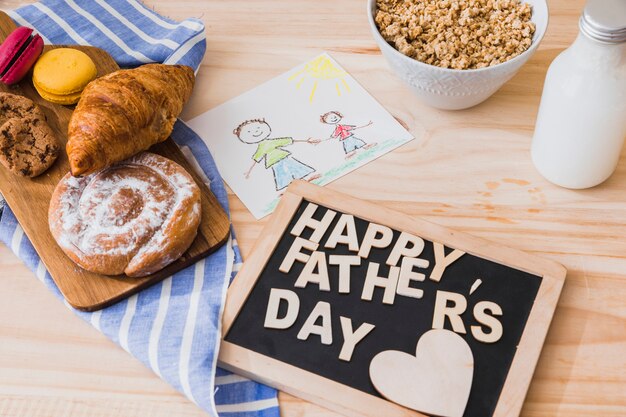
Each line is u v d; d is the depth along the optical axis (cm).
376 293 61
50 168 69
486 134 71
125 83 66
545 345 59
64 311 63
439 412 55
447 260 62
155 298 63
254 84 76
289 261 63
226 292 62
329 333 59
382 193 68
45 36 80
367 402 56
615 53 58
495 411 55
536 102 73
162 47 76
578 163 64
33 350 61
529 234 65
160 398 59
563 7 79
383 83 75
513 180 68
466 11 70
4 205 68
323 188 67
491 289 61
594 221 65
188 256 64
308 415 57
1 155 67
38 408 59
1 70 72
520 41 68
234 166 70
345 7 82
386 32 69
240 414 58
